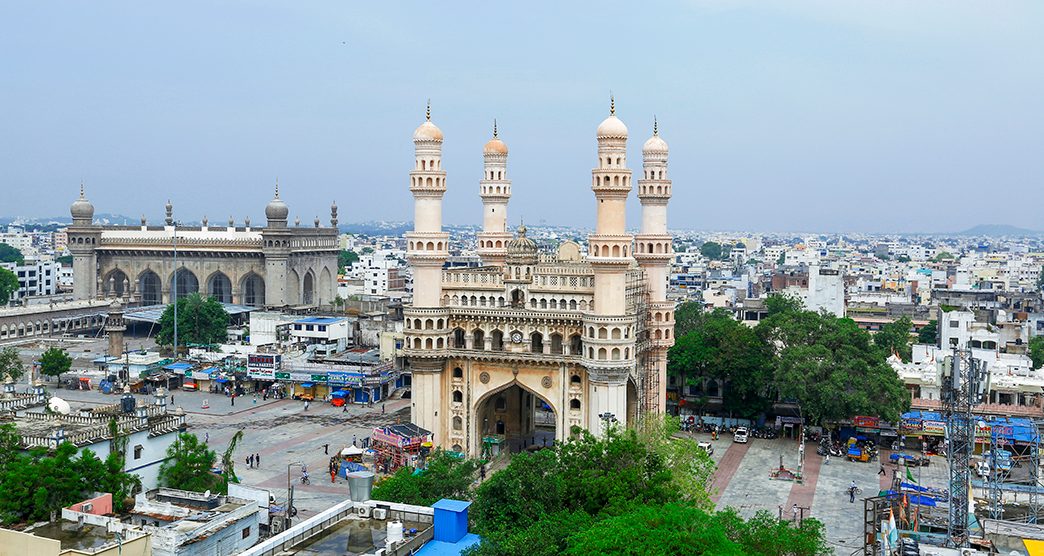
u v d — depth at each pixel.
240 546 73.00
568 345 120.69
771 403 143.88
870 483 114.31
